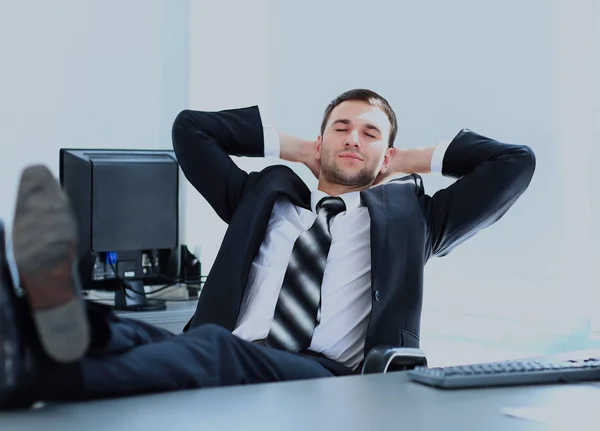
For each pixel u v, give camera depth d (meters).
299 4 3.91
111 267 3.06
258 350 1.50
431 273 3.36
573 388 1.33
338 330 2.15
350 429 1.02
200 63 4.30
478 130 3.20
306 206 2.32
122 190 3.04
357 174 2.39
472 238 3.20
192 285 3.37
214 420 1.05
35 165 1.05
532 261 3.02
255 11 4.13
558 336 2.94
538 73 3.01
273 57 4.05
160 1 4.43
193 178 2.47
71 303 1.05
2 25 4.02
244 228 2.25
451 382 1.29
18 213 1.03
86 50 4.25
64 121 4.19
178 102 4.39
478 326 3.20
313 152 2.58
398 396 1.23
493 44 3.14
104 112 4.31
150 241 3.10
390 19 3.50
